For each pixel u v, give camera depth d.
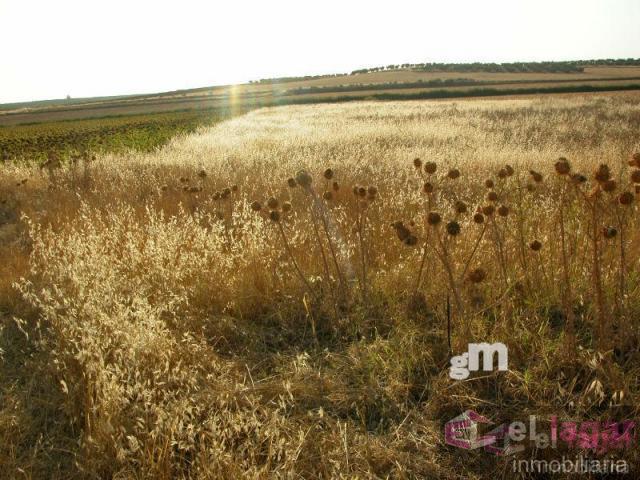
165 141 19.17
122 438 2.26
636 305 3.05
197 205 6.66
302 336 3.29
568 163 2.77
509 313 3.16
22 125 48.03
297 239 4.50
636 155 2.71
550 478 2.03
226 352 3.16
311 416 2.44
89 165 9.96
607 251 3.48
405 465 2.14
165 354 2.75
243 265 4.04
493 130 17.33
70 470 2.17
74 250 4.14
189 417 2.40
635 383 2.46
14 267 4.59
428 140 14.67
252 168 9.44
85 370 2.69
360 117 27.86
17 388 2.78
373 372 2.71
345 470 2.11
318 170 8.64
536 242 3.12
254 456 2.16
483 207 3.24
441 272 3.57
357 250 4.31
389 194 6.14
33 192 8.63
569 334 2.69
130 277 4.03
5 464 2.16
